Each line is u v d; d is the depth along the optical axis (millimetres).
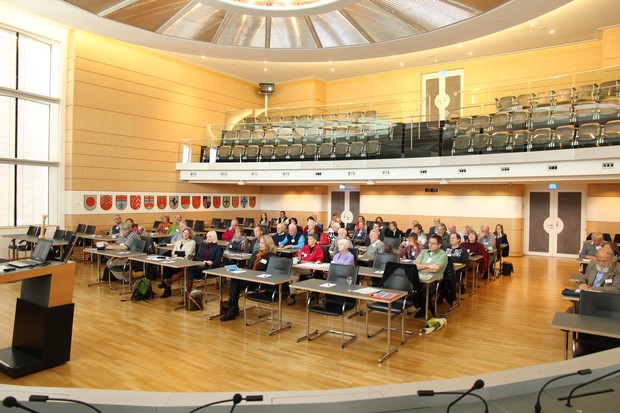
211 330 5930
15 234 11344
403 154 11711
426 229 15203
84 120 12609
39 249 4906
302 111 15352
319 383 4215
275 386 4141
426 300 6066
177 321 6340
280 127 14789
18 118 11680
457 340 5582
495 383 1956
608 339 4098
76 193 12398
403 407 1832
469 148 10656
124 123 13703
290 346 5309
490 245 10117
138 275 9539
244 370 4535
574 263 12422
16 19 11289
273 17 9727
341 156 12727
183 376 4363
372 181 12062
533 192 14195
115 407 1734
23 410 1755
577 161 8945
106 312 6773
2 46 11281
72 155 12328
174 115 15422
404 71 17422
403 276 5691
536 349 5242
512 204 13820
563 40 13820
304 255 7543
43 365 4434
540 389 2010
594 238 7637
